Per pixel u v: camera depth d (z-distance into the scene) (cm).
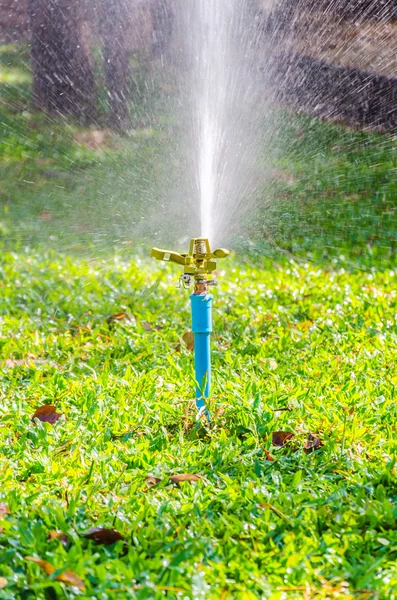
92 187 1177
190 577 335
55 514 378
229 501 400
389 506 384
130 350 636
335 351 629
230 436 485
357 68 1285
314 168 1165
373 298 761
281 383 550
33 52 1442
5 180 1232
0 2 1530
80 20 1416
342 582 340
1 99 1448
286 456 450
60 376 562
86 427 486
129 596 324
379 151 1238
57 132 1359
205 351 485
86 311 748
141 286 822
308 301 753
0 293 804
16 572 342
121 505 397
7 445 464
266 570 346
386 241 1017
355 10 1284
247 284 821
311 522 380
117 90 1359
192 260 475
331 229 1044
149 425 498
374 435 471
